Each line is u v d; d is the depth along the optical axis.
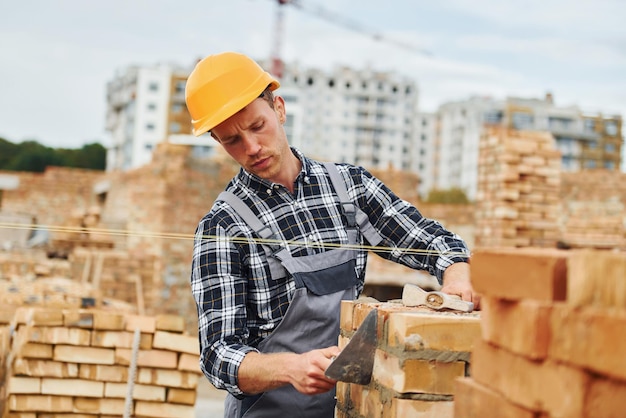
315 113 133.12
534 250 1.58
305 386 2.47
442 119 134.62
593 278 1.35
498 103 121.81
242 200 3.00
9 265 12.35
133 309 8.19
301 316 2.88
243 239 2.92
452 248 3.06
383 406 2.24
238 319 2.82
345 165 3.25
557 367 1.42
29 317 5.26
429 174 135.38
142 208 15.81
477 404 1.69
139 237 15.80
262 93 2.94
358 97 134.25
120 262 14.55
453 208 19.94
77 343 5.12
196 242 2.97
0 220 20.69
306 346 2.90
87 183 25.28
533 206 10.43
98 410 5.14
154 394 5.16
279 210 3.00
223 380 2.68
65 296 8.12
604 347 1.29
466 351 2.14
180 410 5.18
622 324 1.26
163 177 15.67
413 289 2.45
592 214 18.25
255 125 2.88
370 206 3.20
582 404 1.35
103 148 97.38
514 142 10.38
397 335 2.17
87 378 5.13
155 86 106.06
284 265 2.90
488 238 10.59
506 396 1.58
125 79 112.38
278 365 2.55
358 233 3.16
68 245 17.22
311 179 3.11
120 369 5.15
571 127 105.69
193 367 5.16
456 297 2.53
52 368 5.11
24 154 90.75
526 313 1.49
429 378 2.12
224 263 2.88
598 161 105.31
